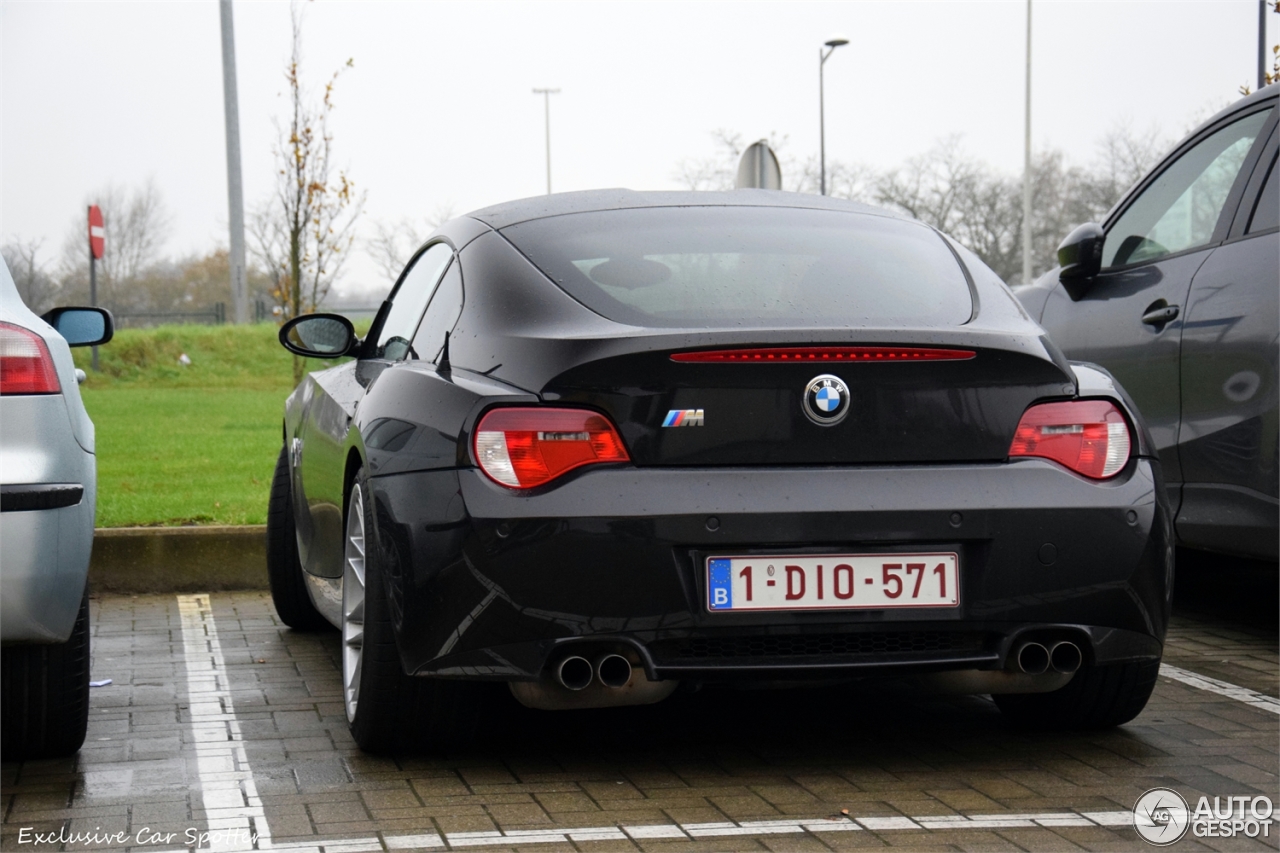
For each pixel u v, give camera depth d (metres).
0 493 4.45
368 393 5.55
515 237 5.54
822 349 4.62
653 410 4.58
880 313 5.08
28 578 4.51
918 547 4.65
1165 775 5.02
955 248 5.85
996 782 4.93
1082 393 4.92
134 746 5.49
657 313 4.96
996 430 4.75
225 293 86.50
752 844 4.24
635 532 4.48
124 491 12.95
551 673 4.60
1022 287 9.59
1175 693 6.38
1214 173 7.85
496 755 5.30
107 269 83.12
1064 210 88.44
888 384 4.68
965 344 4.71
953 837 4.31
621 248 5.41
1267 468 6.94
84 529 4.73
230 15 39.34
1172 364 7.66
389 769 5.12
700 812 4.57
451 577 4.58
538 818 4.50
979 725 5.79
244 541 9.73
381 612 4.98
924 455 4.70
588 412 4.59
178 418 22.77
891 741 5.52
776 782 4.93
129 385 33.06
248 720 5.94
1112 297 8.33
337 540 6.27
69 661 5.12
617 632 4.52
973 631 4.71
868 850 4.19
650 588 4.50
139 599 9.40
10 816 4.55
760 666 4.59
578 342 4.69
